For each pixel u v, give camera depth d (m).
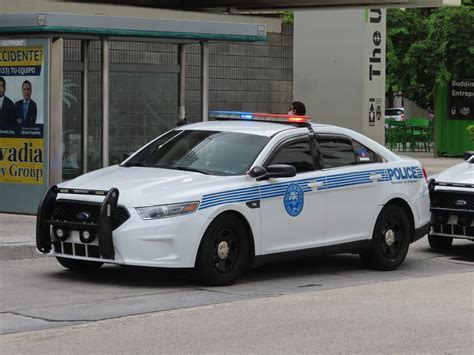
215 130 12.24
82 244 10.94
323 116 24.56
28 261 12.80
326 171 12.07
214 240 10.96
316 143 12.14
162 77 18.27
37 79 15.75
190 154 11.91
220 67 23.08
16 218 15.69
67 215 11.11
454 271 12.94
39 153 15.80
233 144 11.83
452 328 9.13
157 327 9.01
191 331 8.85
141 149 12.52
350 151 12.50
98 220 10.75
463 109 34.69
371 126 24.38
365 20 23.92
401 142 39.97
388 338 8.68
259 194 11.31
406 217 12.98
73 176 17.14
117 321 9.25
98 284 11.23
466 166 14.86
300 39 24.48
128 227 10.55
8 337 8.55
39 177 15.83
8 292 10.66
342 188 12.17
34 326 9.00
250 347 8.26
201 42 17.92
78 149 17.16
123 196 10.74
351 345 8.38
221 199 10.94
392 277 12.32
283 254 11.60
